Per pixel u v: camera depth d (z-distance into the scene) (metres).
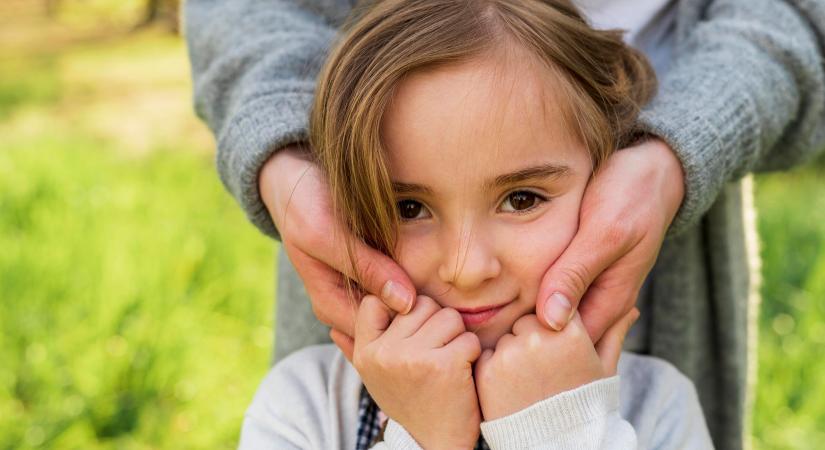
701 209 1.22
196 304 2.97
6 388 2.48
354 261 1.11
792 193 4.05
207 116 1.48
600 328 1.15
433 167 1.06
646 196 1.12
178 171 4.50
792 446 2.28
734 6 1.41
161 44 10.53
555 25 1.16
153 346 2.62
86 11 12.98
